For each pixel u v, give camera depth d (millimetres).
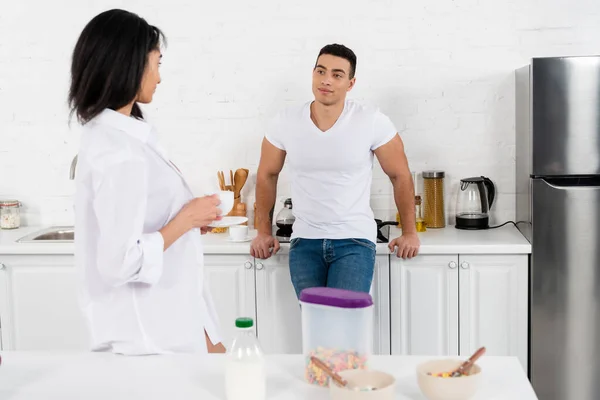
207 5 3779
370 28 3727
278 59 3783
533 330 3332
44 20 3850
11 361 1821
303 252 3125
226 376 1587
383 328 3422
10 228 3906
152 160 2027
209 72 3820
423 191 3764
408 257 3285
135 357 1844
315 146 3051
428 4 3693
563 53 3670
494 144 3758
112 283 1896
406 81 3746
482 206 3686
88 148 1910
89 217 1949
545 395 3363
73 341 3557
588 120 3221
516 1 3664
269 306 3445
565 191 3240
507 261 3328
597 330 3303
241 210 3795
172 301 2078
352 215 3090
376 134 3092
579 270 3279
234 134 3852
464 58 3713
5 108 3924
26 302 3539
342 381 1540
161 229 1993
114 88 1930
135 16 1977
